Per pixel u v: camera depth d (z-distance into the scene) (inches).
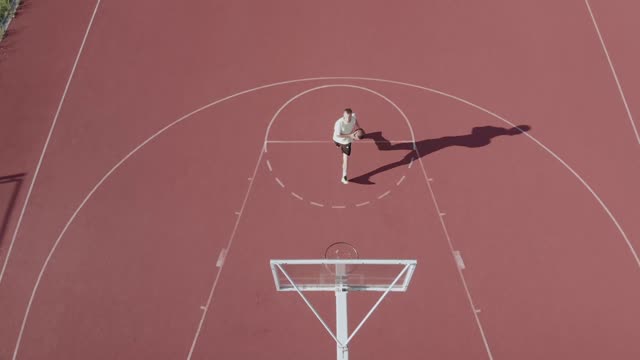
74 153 335.6
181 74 376.5
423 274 283.9
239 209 309.9
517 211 307.6
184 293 279.3
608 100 356.5
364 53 387.2
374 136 341.4
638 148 333.1
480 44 391.5
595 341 262.4
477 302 274.5
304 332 265.6
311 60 383.6
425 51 388.2
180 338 265.0
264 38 398.0
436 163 327.9
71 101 361.4
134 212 309.7
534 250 292.8
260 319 270.1
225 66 381.1
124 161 331.6
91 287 281.6
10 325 267.9
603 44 387.5
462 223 302.8
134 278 284.8
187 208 310.8
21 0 422.9
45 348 261.6
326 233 299.0
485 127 345.7
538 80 369.4
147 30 403.9
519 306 273.4
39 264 289.1
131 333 266.7
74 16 412.8
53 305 275.0
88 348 262.1
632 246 293.6
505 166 326.6
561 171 324.2
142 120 351.6
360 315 270.4
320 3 421.4
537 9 413.1
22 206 311.3
